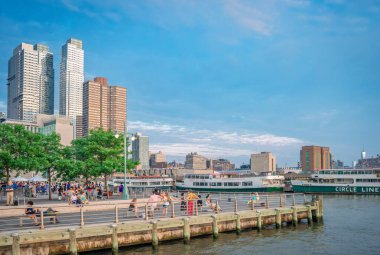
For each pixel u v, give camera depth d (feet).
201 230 122.01
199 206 139.33
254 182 379.14
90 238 97.60
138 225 103.65
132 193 206.69
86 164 196.13
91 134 213.66
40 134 193.36
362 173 360.28
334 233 140.56
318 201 164.04
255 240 124.16
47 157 179.32
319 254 110.93
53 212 103.91
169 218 112.68
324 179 375.25
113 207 142.41
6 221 109.29
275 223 143.84
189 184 414.82
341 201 287.07
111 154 203.72
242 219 133.90
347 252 113.39
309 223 156.97
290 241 125.70
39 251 89.81
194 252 105.81
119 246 103.40
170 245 111.14
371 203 268.00
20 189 225.15
